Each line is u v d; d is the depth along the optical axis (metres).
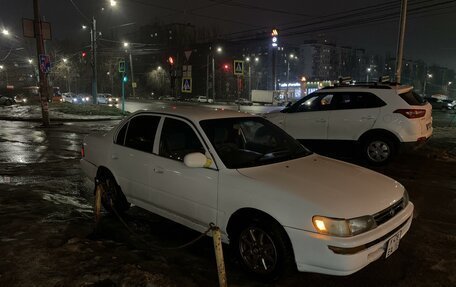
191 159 4.21
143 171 5.18
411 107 8.71
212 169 4.38
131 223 5.67
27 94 46.16
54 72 73.88
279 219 3.71
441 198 6.91
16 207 6.11
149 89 96.88
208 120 4.82
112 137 5.89
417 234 5.27
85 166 6.37
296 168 4.41
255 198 3.91
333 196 3.75
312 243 3.54
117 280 3.73
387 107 8.88
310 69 129.88
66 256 4.25
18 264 4.04
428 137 9.12
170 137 4.97
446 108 42.59
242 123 5.02
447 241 5.04
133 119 5.63
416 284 3.95
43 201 6.52
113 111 30.67
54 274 3.84
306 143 9.96
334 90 9.64
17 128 19.45
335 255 3.45
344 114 9.34
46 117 20.11
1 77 83.12
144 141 5.32
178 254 4.65
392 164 9.56
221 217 4.25
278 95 68.81
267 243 3.87
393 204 3.96
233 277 4.08
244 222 4.05
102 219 5.81
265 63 115.69
